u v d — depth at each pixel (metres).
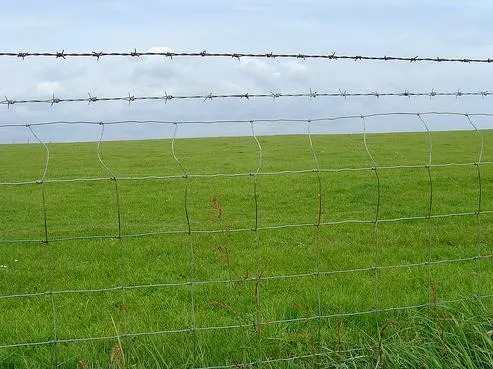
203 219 16.59
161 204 19.08
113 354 4.59
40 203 19.78
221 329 5.61
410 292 7.79
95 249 11.89
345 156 32.22
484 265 9.62
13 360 5.64
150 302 7.95
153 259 11.05
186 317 6.98
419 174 24.09
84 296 8.48
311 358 4.76
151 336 5.59
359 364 4.75
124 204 19.27
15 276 9.91
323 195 20.02
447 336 4.94
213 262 10.66
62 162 32.88
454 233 12.72
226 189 21.80
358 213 16.75
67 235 14.59
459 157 30.58
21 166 31.11
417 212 16.50
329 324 6.02
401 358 4.68
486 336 4.84
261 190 21.36
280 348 5.02
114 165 31.02
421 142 39.38
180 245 12.10
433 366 4.63
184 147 39.59
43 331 6.64
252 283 8.55
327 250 11.43
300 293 7.97
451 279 8.40
